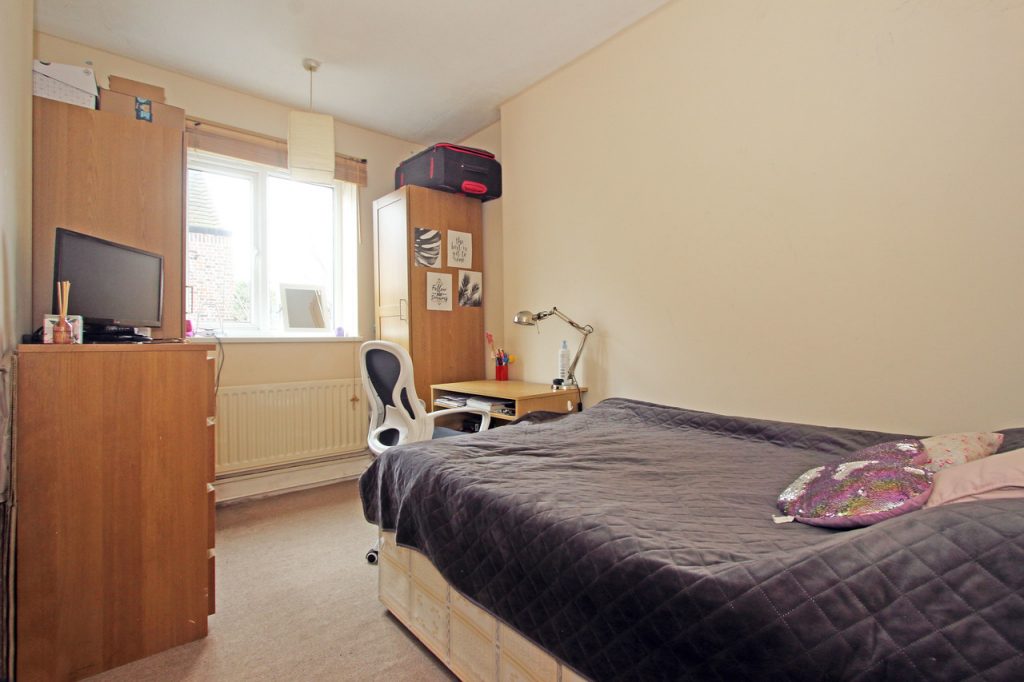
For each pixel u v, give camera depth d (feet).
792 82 6.16
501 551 3.69
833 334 5.84
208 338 9.43
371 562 6.82
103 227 6.22
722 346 6.93
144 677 4.47
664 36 7.54
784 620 2.19
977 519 2.14
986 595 1.88
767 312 6.44
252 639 5.07
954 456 3.50
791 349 6.22
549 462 4.84
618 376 8.35
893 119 5.36
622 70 8.16
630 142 8.07
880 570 2.15
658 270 7.72
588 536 3.16
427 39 8.22
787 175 6.23
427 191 10.58
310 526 8.17
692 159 7.23
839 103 5.76
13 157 4.83
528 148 9.94
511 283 10.42
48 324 4.59
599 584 2.93
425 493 4.61
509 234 10.42
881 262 5.46
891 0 5.36
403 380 7.05
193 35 8.06
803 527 3.26
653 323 7.80
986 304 4.78
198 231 9.86
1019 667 1.69
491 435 6.09
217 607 5.66
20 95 5.20
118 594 4.64
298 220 11.14
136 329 6.13
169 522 4.94
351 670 4.58
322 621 5.40
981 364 4.82
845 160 5.72
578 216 8.98
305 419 10.38
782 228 6.28
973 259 4.86
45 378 4.32
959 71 4.92
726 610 2.34
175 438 5.01
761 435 5.91
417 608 4.89
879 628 2.01
